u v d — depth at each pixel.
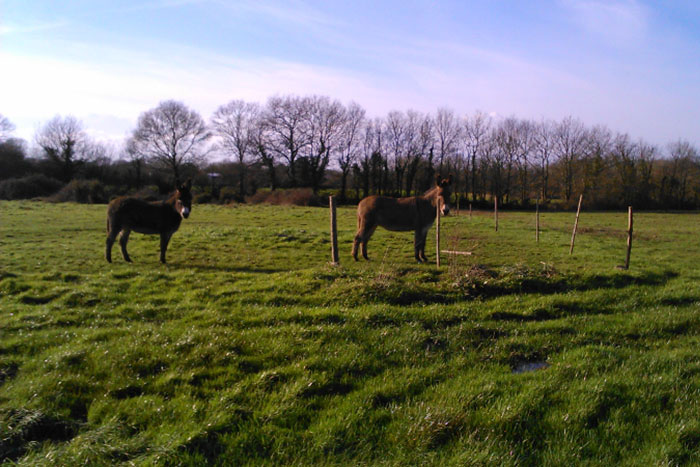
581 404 4.88
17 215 24.73
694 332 7.68
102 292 8.43
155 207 12.04
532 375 5.64
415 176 68.56
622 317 8.25
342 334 6.61
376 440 4.21
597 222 34.59
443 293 8.95
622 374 5.72
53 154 57.09
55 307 7.66
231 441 4.04
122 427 4.19
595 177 59.53
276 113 62.19
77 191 41.34
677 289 10.03
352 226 23.28
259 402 4.73
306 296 8.37
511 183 66.00
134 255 13.34
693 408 4.88
